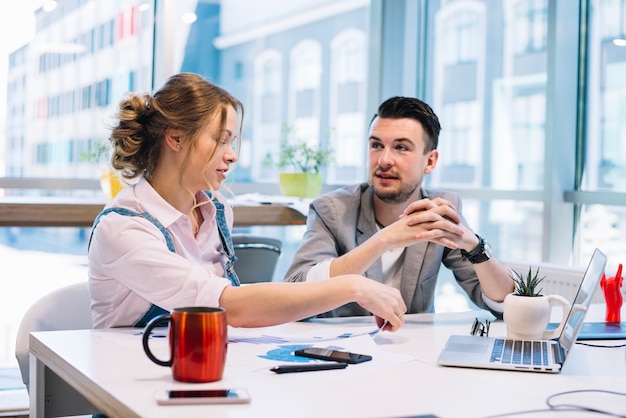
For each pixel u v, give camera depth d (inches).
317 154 146.0
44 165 138.4
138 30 148.1
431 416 41.3
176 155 65.7
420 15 179.8
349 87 174.1
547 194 147.3
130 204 65.9
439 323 74.7
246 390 44.5
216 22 156.6
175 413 40.7
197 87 65.5
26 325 70.2
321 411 41.8
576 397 46.5
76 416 65.2
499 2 159.6
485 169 163.6
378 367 52.7
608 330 70.5
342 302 62.0
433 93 177.8
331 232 84.0
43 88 137.9
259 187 159.9
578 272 128.9
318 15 168.4
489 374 52.0
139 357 53.7
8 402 120.7
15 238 136.0
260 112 161.8
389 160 82.5
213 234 72.4
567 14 145.3
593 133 145.5
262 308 60.4
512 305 64.8
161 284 60.9
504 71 158.7
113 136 67.1
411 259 84.2
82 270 142.9
